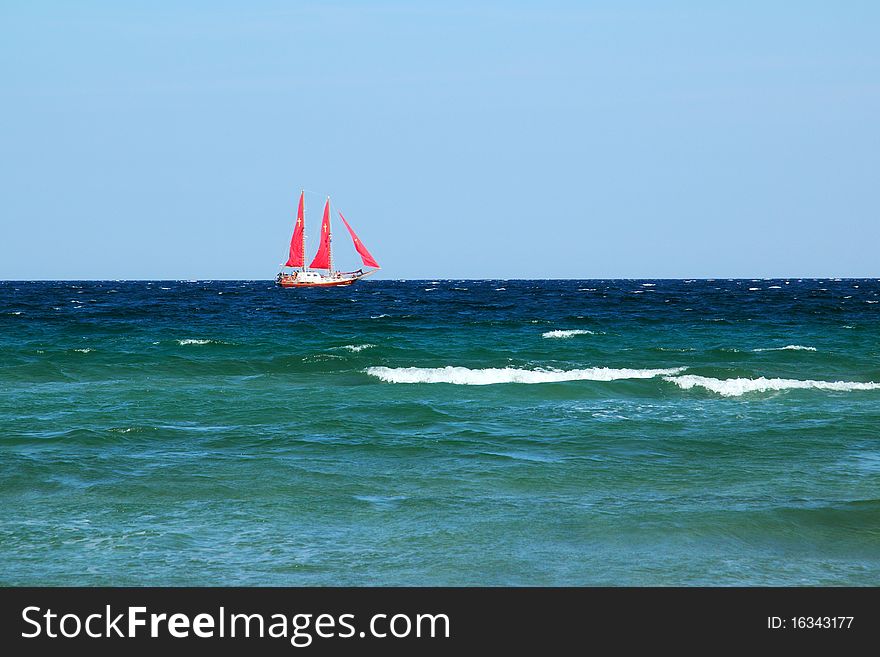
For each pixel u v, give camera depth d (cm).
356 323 13162
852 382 6253
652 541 2548
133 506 2872
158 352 8506
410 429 4369
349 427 4406
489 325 12681
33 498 2953
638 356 8362
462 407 5175
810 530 2644
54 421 4506
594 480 3300
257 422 4541
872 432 4306
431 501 2959
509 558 2408
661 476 3372
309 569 2312
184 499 2964
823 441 4078
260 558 2386
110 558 2370
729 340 10219
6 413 4772
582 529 2648
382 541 2534
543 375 6650
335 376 6656
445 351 8688
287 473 3353
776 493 3105
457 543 2517
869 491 3139
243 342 9719
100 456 3609
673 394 5756
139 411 4884
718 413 4950
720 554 2455
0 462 3444
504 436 4175
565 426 4488
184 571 2289
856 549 2497
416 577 2269
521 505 2919
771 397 5638
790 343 9794
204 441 3991
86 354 8056
